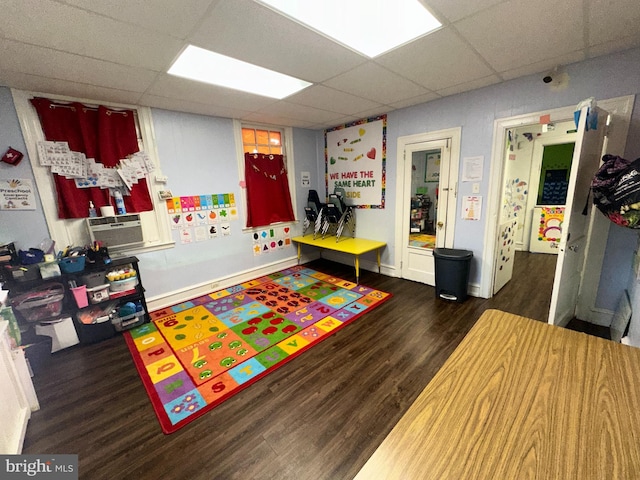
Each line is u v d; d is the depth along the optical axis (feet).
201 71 7.21
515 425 2.20
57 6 4.38
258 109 10.75
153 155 10.12
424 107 10.84
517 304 10.01
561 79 7.73
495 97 9.05
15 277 7.30
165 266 10.83
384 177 12.87
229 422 5.59
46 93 8.05
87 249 8.68
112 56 6.08
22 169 7.92
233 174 12.44
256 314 10.02
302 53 6.34
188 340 8.51
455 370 2.84
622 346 3.10
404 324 9.03
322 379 6.70
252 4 4.58
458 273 10.04
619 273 7.68
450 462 1.94
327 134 15.02
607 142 7.31
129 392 6.48
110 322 8.69
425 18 5.20
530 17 5.24
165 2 4.43
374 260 14.20
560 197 15.79
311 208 15.44
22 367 5.83
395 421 5.47
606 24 5.54
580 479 1.78
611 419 2.22
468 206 10.34
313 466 4.67
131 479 4.56
